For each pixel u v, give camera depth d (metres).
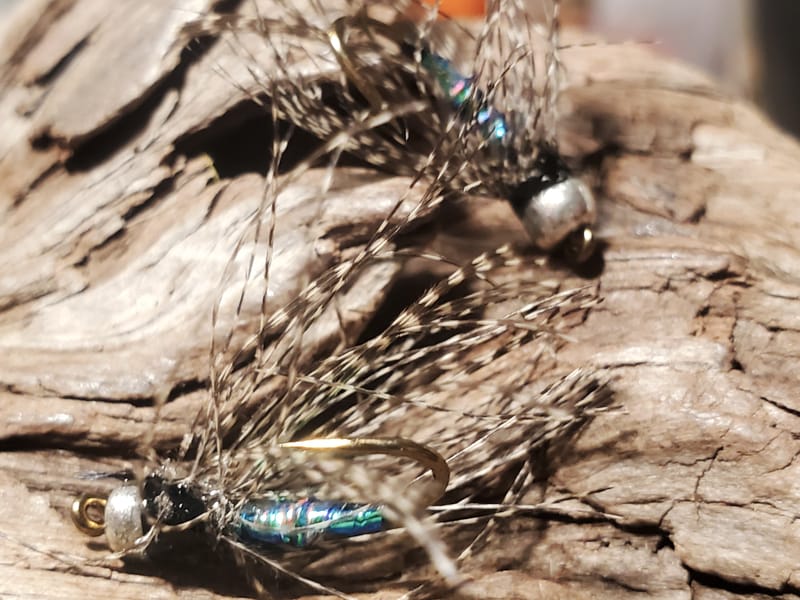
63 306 0.05
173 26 0.05
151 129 0.05
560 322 0.05
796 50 0.09
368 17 0.05
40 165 0.05
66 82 0.05
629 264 0.05
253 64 0.05
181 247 0.05
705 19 0.10
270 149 0.05
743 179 0.05
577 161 0.05
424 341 0.05
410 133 0.05
